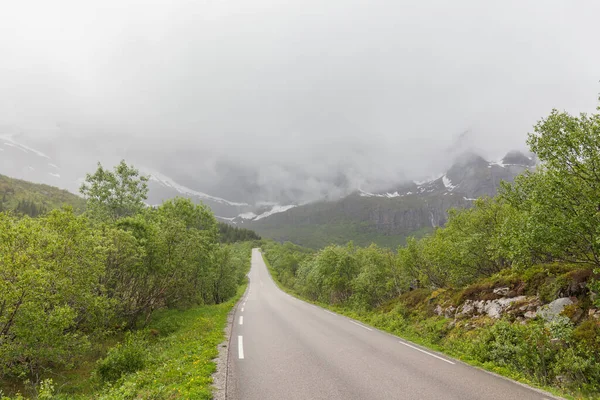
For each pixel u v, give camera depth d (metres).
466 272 18.97
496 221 18.30
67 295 13.59
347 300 33.56
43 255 12.73
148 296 21.97
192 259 23.83
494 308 13.98
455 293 17.83
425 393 7.05
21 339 11.33
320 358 10.24
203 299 40.44
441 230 21.48
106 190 28.77
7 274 10.90
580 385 8.14
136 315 21.02
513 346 9.72
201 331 15.38
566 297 11.48
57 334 12.15
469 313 15.12
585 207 9.75
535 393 7.15
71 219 14.56
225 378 8.02
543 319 11.27
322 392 7.09
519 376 8.47
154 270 21.11
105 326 17.64
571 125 10.13
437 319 16.77
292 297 45.84
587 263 11.33
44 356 12.17
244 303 33.16
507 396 6.91
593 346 9.02
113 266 18.73
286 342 12.82
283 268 98.31
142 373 9.27
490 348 10.55
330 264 36.47
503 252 14.27
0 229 11.33
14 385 11.62
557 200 10.26
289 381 7.86
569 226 9.82
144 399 6.78
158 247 20.92
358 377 8.22
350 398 6.74
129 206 30.16
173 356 10.96
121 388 7.92
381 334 15.19
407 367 9.23
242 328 16.41
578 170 10.05
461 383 7.78
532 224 10.84
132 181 30.36
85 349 13.64
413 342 13.40
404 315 19.86
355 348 11.82
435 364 9.62
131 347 11.70
